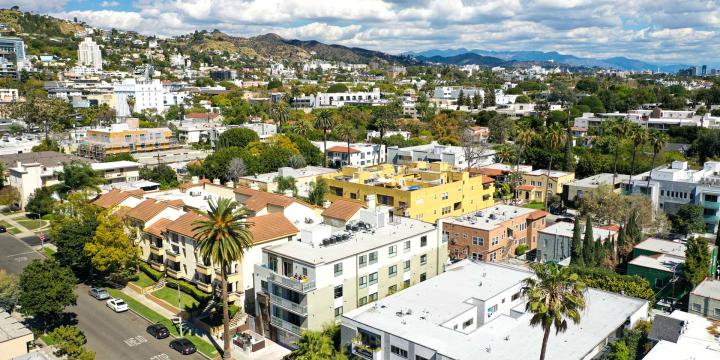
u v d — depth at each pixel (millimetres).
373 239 71938
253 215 87438
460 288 64500
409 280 74438
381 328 53812
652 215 105625
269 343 67062
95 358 62969
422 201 102250
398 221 81688
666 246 83938
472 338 51688
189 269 79875
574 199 130625
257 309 68938
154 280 84500
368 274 68125
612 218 105312
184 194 105125
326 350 51906
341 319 59969
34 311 65312
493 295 61688
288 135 176500
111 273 84562
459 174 114250
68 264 84750
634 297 62312
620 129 144875
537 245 93938
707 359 46875
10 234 110688
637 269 75375
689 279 70000
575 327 54000
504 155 165875
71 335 56562
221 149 153375
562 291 42312
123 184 123688
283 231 77500
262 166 144375
